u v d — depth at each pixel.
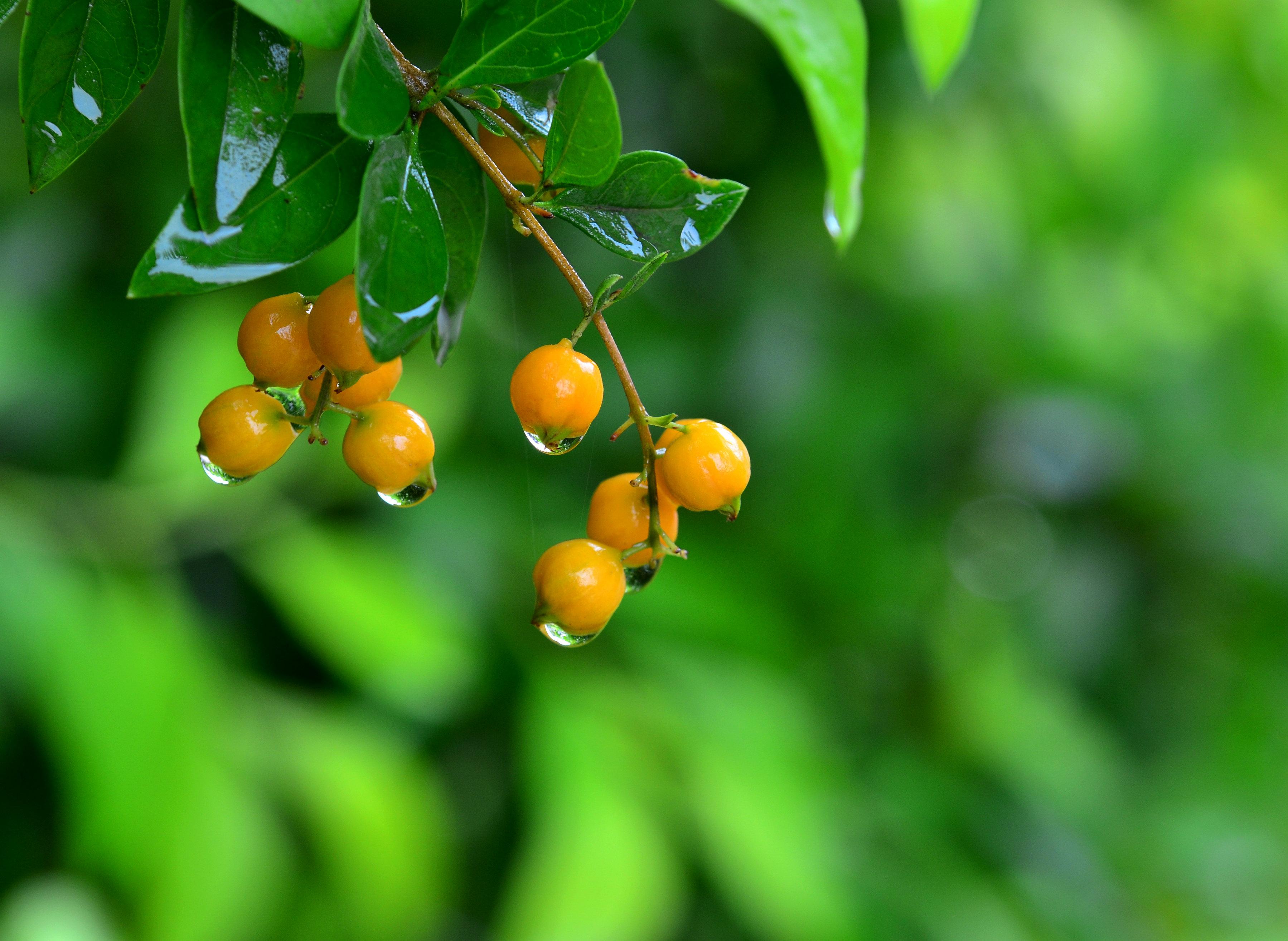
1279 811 1.19
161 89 0.79
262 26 0.40
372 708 0.80
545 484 0.89
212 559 0.81
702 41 0.90
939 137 0.98
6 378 0.72
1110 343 1.11
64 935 0.63
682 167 0.41
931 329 1.01
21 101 0.42
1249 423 1.18
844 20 0.42
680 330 0.92
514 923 0.69
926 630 1.07
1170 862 1.08
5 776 0.72
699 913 0.85
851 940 0.75
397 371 0.43
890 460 1.01
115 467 0.77
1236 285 1.21
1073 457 1.11
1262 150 1.16
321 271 0.76
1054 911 0.95
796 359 0.94
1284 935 1.09
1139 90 1.01
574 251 0.88
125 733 0.65
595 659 0.84
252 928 0.68
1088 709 1.14
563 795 0.72
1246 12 1.09
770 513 0.95
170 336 0.74
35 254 0.77
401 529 0.81
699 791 0.77
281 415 0.42
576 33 0.41
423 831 0.74
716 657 0.87
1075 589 1.11
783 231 0.96
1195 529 1.13
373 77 0.40
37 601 0.66
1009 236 1.04
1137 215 1.06
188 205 0.40
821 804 0.84
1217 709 1.18
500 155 0.42
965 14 0.43
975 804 1.00
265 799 0.72
